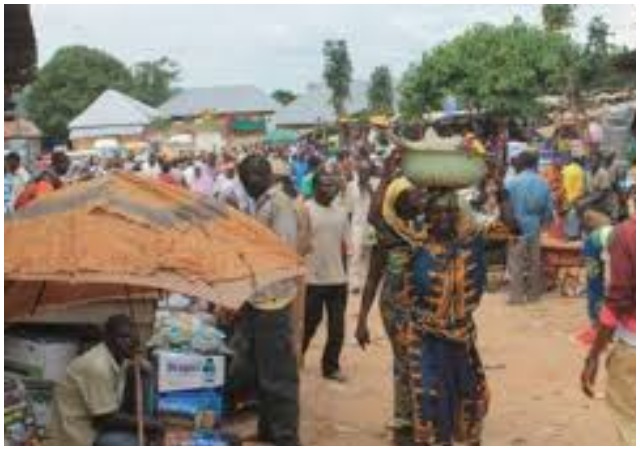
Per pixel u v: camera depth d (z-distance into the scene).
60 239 7.26
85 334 8.10
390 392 10.19
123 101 61.56
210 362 8.30
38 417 7.77
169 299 9.35
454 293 7.46
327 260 10.25
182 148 54.31
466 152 7.31
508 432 8.82
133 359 7.76
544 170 21.30
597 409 9.51
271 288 8.15
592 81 51.88
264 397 8.20
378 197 7.83
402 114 55.28
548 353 11.85
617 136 26.05
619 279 6.03
